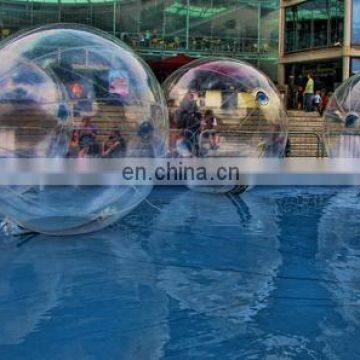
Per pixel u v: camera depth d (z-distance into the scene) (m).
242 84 9.96
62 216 6.19
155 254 5.85
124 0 21.91
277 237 6.63
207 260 5.68
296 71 30.14
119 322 4.16
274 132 9.95
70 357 3.63
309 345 3.83
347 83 11.74
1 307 4.40
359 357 3.67
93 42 6.46
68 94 6.24
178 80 10.16
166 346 3.79
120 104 6.35
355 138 11.19
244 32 23.69
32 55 6.23
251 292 4.80
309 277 5.21
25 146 6.15
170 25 22.70
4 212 6.16
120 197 6.34
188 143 9.54
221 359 3.63
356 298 4.68
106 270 5.31
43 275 5.14
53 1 21.27
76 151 6.25
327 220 7.55
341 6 26.66
